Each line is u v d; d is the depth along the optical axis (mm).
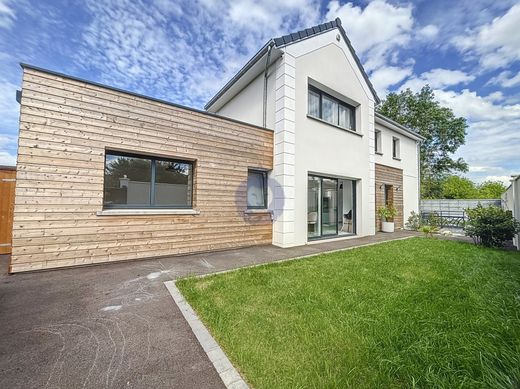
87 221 4422
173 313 2689
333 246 7082
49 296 3086
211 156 6070
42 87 4070
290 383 1618
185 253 5598
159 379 1692
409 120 24031
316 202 8320
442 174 25078
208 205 5992
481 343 1970
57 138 4168
